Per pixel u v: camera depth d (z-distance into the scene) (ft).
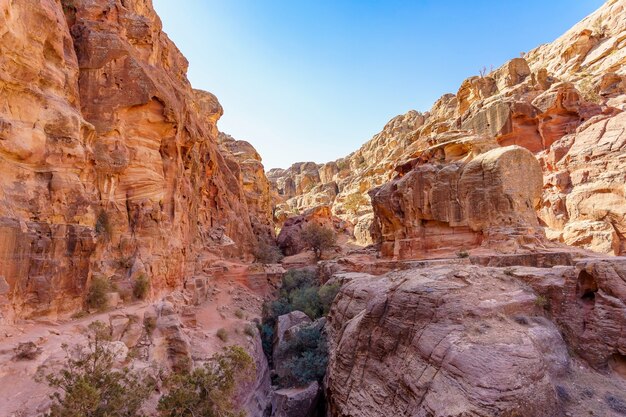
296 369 68.74
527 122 153.48
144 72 77.00
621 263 48.47
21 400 34.65
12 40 49.42
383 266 101.24
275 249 195.93
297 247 206.49
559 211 123.24
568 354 45.55
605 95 156.97
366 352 53.72
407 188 108.99
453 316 43.52
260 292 129.59
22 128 50.90
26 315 46.68
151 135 79.77
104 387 33.68
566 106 146.00
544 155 140.15
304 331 78.48
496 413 32.27
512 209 88.99
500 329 41.45
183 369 57.98
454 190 99.25
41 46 55.31
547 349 42.93
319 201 350.43
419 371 42.11
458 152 117.70
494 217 90.74
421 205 105.19
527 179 93.76
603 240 103.14
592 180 117.08
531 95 164.76
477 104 183.93
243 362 43.11
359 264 110.22
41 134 53.67
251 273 133.80
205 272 116.78
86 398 28.89
